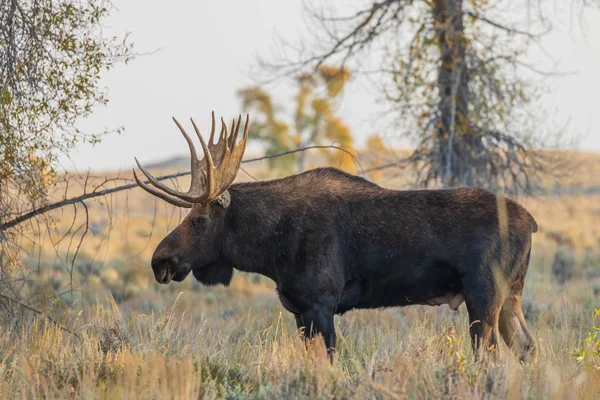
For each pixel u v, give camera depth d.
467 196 20.48
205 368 17.12
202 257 20.86
